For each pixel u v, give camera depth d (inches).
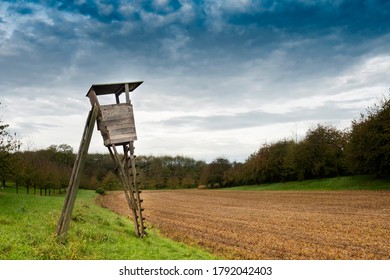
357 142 2792.8
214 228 1104.2
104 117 738.2
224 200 2645.2
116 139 745.0
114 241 647.8
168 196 3521.2
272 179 4608.8
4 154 1625.2
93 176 5639.8
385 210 1475.1
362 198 2052.2
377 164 2731.3
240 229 1075.9
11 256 461.4
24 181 2524.6
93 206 1766.7
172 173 6761.8
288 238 901.2
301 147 3816.4
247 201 2432.3
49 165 3351.4
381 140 2608.3
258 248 774.5
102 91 761.0
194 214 1588.3
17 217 803.4
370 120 2677.2
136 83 765.9
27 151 3329.2
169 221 1307.8
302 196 2588.6
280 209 1747.0
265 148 4606.3
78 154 636.1
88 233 651.5
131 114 758.5
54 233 600.7
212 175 5703.7
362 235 927.7
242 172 4963.1
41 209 1087.0
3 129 1635.1
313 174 3843.5
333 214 1428.4
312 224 1160.8
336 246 791.7
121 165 758.5
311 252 728.3
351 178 3208.7
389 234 931.3
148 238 769.6
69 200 606.2
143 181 6510.8
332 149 3513.8
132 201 778.8
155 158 6860.2
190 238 907.4
